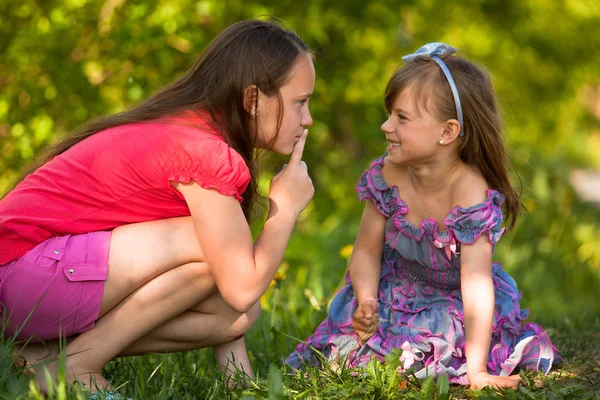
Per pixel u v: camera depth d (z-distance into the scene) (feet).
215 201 11.00
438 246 12.43
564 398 10.85
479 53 35.94
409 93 12.11
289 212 11.77
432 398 10.86
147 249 11.02
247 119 11.66
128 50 24.44
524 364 12.51
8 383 10.34
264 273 11.30
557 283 29.04
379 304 13.10
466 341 12.01
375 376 11.28
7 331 11.24
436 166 12.37
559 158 42.70
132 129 11.49
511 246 31.58
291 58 11.62
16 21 24.94
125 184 11.17
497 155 12.50
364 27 31.30
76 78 24.49
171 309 11.20
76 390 10.13
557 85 40.83
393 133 12.30
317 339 13.00
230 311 11.79
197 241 11.18
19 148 24.03
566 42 40.91
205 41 25.16
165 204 11.32
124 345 11.19
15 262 11.03
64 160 11.51
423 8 33.81
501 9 38.99
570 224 33.12
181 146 11.08
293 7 28.81
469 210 12.04
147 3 24.59
